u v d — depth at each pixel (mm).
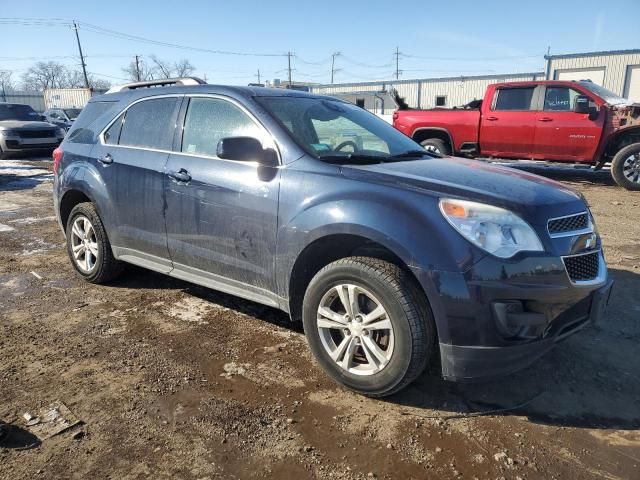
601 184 11133
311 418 2869
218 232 3682
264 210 3387
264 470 2473
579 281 2908
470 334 2715
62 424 2779
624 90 33812
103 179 4500
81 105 37188
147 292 4723
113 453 2566
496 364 2746
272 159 3439
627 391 3152
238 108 3734
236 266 3645
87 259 4891
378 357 2953
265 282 3502
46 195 9680
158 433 2721
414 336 2799
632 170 10109
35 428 2744
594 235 3150
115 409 2920
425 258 2740
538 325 2758
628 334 3877
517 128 10961
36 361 3455
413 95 43875
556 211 2912
